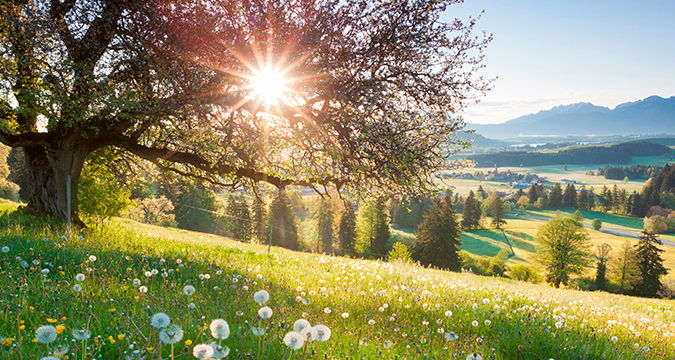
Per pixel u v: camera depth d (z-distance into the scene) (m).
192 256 9.51
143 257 7.41
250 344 3.14
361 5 10.30
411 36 10.17
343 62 10.12
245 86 9.79
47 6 10.03
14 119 12.38
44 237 8.50
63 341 2.79
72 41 9.85
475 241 128.00
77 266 6.10
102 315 3.75
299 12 10.26
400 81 10.66
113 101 9.47
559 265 67.19
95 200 13.70
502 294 9.91
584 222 184.25
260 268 9.40
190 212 74.56
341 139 9.95
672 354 5.44
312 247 85.88
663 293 68.12
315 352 3.28
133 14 9.70
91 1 9.74
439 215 65.75
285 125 11.16
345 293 7.17
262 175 12.62
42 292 4.22
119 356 2.71
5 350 2.50
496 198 155.12
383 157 10.07
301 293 6.31
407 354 3.76
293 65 9.55
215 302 4.91
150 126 12.04
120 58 9.81
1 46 9.96
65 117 11.05
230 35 9.56
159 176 16.89
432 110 11.11
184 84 9.69
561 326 5.48
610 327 6.73
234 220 81.94
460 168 10.95
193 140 11.02
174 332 2.06
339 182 11.62
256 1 9.74
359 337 4.19
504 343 4.87
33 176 12.73
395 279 10.12
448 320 5.86
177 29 9.40
